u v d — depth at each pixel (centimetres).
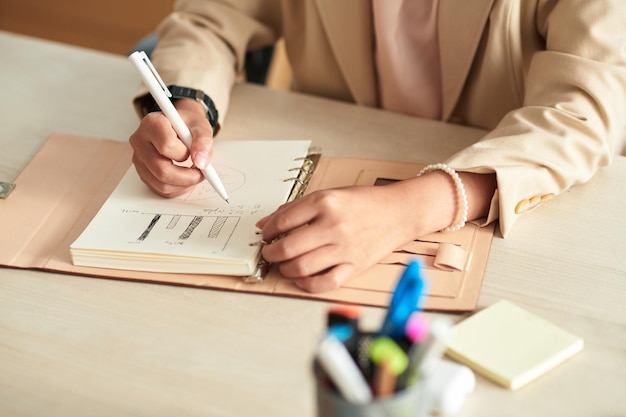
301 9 126
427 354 52
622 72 97
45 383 72
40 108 119
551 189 92
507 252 86
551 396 69
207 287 83
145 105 111
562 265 84
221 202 92
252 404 69
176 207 92
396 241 84
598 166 97
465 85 117
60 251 89
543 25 107
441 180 88
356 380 52
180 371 73
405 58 117
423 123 112
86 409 69
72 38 286
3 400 70
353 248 81
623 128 104
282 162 99
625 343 74
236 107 117
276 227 82
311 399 69
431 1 111
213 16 123
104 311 81
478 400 68
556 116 95
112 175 102
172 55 115
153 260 84
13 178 103
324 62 126
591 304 79
